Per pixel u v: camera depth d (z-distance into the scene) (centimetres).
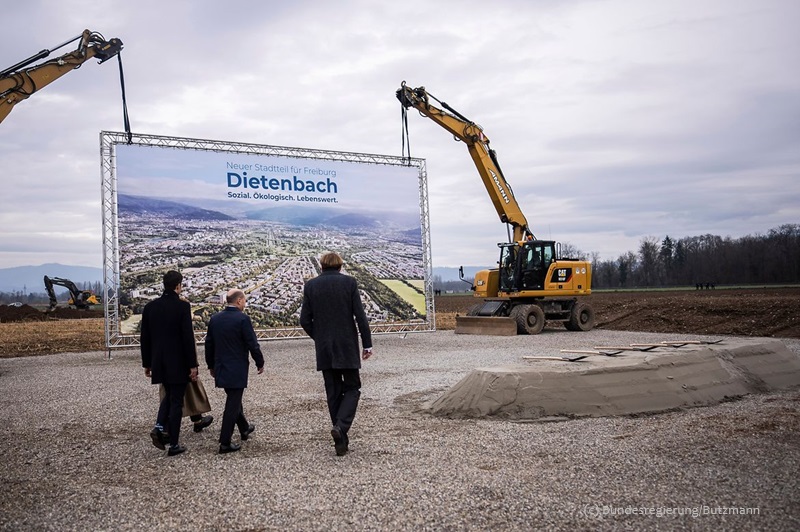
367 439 610
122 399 912
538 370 725
